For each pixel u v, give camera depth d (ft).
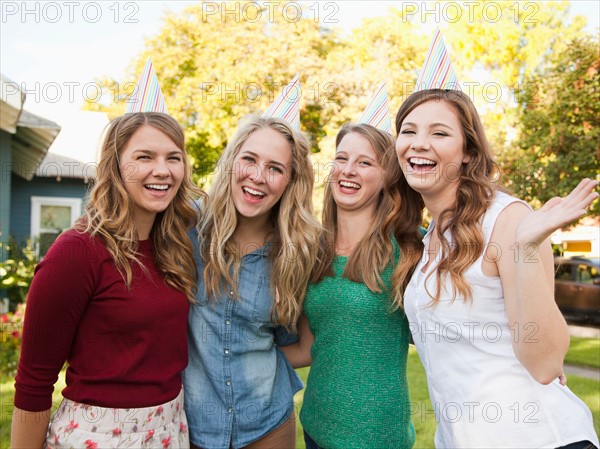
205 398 7.18
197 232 7.63
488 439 5.72
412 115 6.42
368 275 7.18
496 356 5.77
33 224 36.70
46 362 5.80
